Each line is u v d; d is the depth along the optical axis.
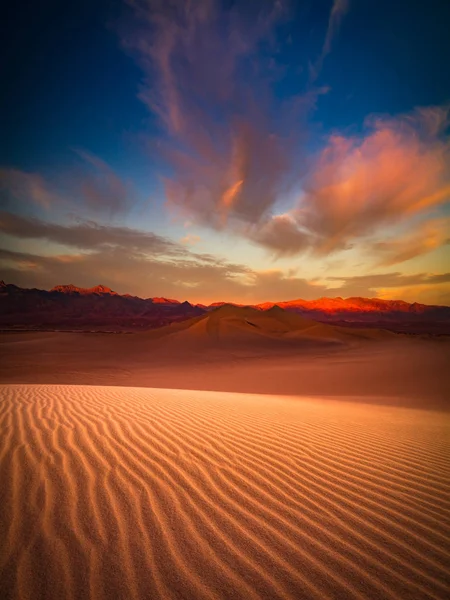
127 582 2.33
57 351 52.19
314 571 2.51
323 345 66.69
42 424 5.67
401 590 2.36
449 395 20.06
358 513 3.35
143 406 7.88
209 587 2.32
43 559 2.49
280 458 4.78
